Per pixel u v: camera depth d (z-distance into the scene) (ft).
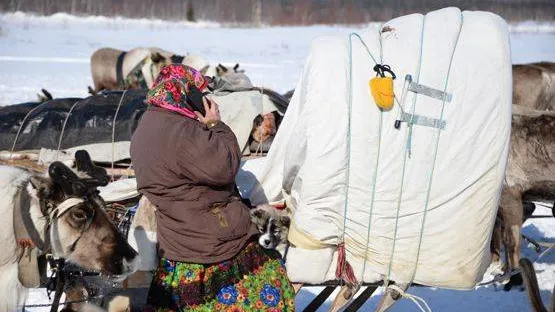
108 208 15.20
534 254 25.55
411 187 13.66
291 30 117.50
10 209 13.10
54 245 13.04
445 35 13.84
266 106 17.79
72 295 14.71
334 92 13.57
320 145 13.57
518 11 163.22
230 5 156.35
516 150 21.62
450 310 20.51
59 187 12.86
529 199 22.35
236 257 13.60
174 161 13.01
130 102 18.11
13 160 17.49
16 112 18.29
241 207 13.69
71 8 142.31
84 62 65.98
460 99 13.64
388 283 14.28
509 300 21.31
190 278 13.34
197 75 13.50
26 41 85.40
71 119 17.79
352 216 13.88
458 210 13.80
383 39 14.08
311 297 20.75
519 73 30.76
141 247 14.78
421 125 13.56
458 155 13.65
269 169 15.19
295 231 14.14
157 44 86.58
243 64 66.85
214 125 13.34
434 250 13.96
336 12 153.89
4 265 13.20
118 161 17.63
